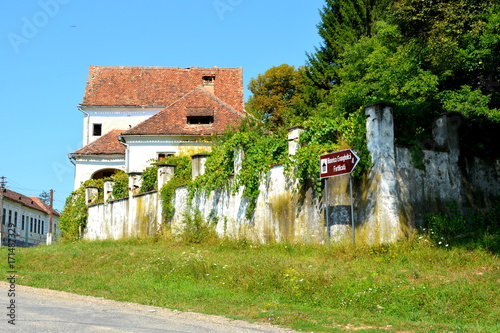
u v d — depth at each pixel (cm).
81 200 3256
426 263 1338
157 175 2542
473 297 1052
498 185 1847
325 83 3725
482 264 1299
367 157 1593
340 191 1648
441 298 1069
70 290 1282
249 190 1927
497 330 862
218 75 4781
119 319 905
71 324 836
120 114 4478
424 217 1623
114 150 4047
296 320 945
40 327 801
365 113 1627
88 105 4441
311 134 1745
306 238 1717
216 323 910
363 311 1026
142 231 2548
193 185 2227
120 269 1672
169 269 1514
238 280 1331
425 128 1812
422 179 1652
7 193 6725
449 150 1744
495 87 2153
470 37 1898
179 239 2205
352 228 1548
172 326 858
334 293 1149
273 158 1894
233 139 2030
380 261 1398
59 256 2016
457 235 1600
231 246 1895
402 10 1778
